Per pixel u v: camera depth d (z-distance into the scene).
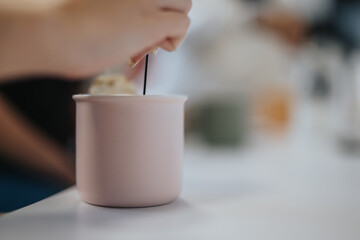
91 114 0.31
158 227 0.26
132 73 0.88
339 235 0.25
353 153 0.76
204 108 0.85
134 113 0.30
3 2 0.34
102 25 0.33
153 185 0.31
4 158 0.67
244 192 0.38
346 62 0.99
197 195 0.36
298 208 0.32
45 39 0.34
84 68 0.37
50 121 0.75
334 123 0.98
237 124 0.83
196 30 1.30
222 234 0.25
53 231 0.26
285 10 1.26
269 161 0.65
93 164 0.31
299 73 1.19
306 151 0.80
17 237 0.24
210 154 0.75
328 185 0.42
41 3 0.35
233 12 1.30
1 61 0.34
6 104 0.71
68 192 0.38
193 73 1.28
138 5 0.33
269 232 0.26
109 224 0.27
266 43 1.28
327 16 1.11
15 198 0.58
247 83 1.26
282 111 1.07
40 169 0.69
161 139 0.32
